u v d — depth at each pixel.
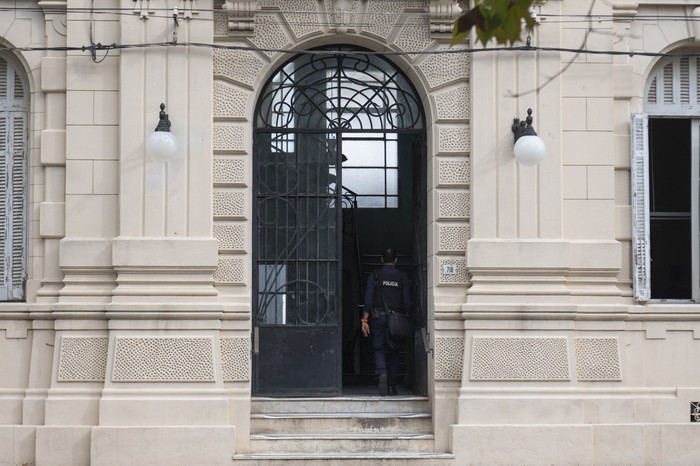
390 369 15.84
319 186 15.41
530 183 14.77
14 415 14.44
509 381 14.44
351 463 14.19
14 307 14.55
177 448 14.10
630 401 14.62
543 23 14.92
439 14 14.91
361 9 15.05
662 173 15.56
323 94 15.44
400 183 18.30
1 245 15.15
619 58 15.28
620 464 14.48
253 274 15.26
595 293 14.76
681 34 15.35
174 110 14.63
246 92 14.90
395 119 15.48
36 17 15.05
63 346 14.38
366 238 18.44
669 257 15.49
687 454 14.58
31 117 15.04
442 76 15.02
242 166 14.83
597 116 14.98
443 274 14.84
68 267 14.54
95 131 14.72
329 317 15.34
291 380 15.28
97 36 14.79
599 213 14.90
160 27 14.70
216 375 14.34
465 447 14.30
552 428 14.30
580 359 14.67
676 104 15.57
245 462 14.12
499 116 14.83
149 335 14.32
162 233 14.52
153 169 14.55
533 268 14.63
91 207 14.66
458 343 14.66
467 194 14.93
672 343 14.96
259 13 14.95
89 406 14.28
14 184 15.20
